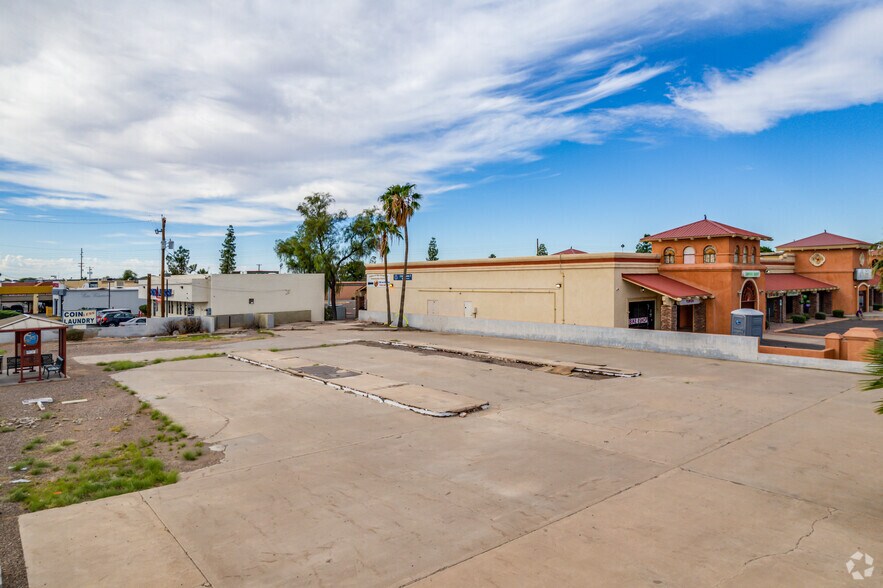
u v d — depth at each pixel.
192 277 44.41
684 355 21.28
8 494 7.89
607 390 14.99
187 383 16.98
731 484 7.97
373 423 11.88
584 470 8.66
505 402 13.71
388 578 5.48
